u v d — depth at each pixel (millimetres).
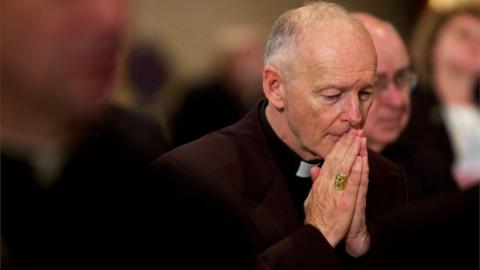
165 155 2893
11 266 1876
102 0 1702
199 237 2180
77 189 1991
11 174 1885
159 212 2125
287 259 2648
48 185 1947
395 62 3648
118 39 1740
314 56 2715
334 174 2766
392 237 2299
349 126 2740
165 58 6855
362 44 2730
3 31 1668
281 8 8516
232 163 2916
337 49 2711
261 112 3066
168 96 6465
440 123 4594
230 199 2812
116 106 3291
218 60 6027
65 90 1718
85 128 1954
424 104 4578
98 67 1730
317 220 2760
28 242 1932
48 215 1945
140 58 6121
